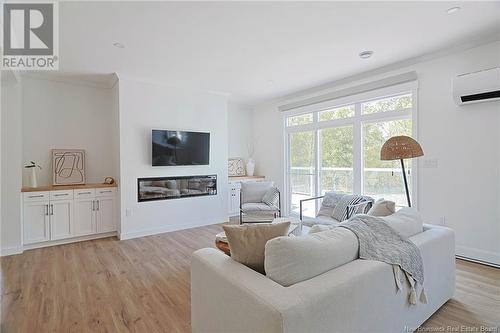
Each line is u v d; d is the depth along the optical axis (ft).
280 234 5.27
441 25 8.66
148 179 14.34
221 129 17.13
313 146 16.80
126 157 13.64
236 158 20.81
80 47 9.98
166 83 14.79
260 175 20.75
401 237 5.90
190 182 15.87
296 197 18.08
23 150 13.33
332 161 15.65
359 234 5.46
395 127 12.64
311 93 16.38
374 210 7.75
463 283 8.27
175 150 15.02
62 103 14.29
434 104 11.07
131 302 7.50
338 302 4.11
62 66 12.02
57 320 6.66
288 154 18.63
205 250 5.87
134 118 13.85
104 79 14.10
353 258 5.17
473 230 10.16
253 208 14.37
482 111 9.85
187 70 12.77
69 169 14.28
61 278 9.05
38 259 10.85
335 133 15.44
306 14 7.90
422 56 11.18
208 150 16.37
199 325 5.53
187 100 15.70
